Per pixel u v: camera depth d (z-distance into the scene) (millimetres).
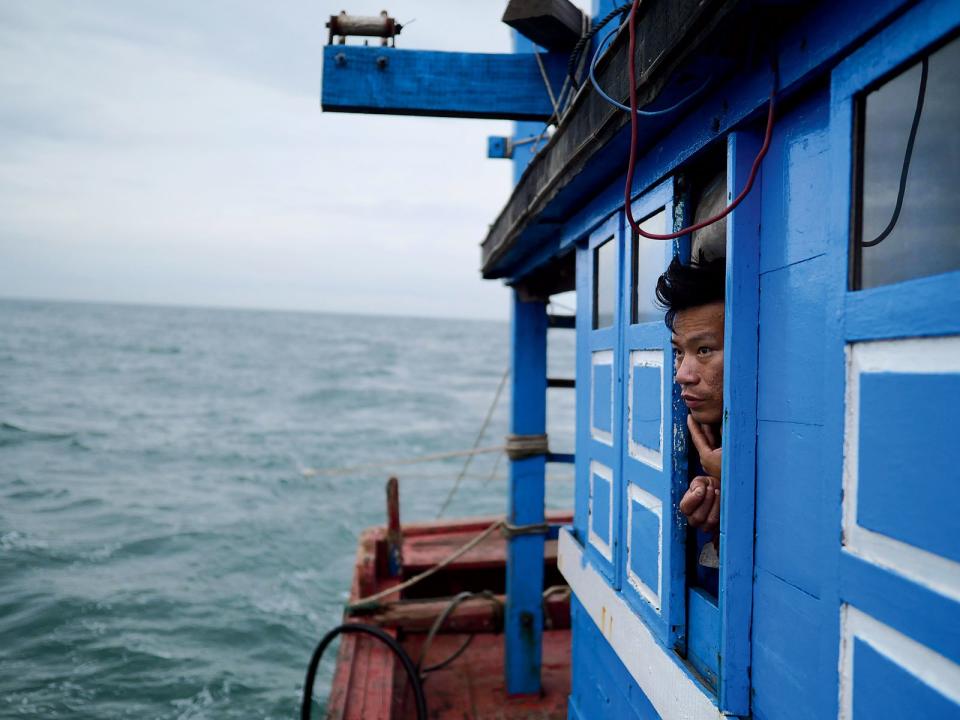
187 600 11164
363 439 29016
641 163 2906
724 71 2109
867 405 1645
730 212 2182
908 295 1503
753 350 2184
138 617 10438
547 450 6031
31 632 9812
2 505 16375
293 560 13359
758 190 2176
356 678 5551
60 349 73375
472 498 19109
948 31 1392
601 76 2643
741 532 2197
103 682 8617
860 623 1675
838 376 1732
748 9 1793
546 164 3619
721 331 2334
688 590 2645
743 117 2098
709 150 2373
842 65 1718
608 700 3490
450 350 109750
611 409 3379
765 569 2137
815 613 1890
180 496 17938
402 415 37438
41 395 38062
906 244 1647
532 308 6008
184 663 9156
